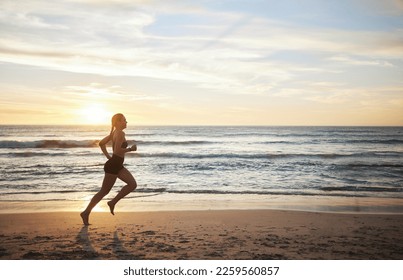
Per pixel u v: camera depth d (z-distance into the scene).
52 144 27.27
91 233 4.95
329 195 9.48
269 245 4.39
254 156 21.31
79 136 47.38
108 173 5.46
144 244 4.39
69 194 9.47
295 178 13.12
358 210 7.48
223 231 5.11
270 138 45.72
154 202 8.16
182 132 66.56
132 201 8.29
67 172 14.47
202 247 4.28
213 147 29.81
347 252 4.18
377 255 4.09
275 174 14.13
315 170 15.41
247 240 4.61
